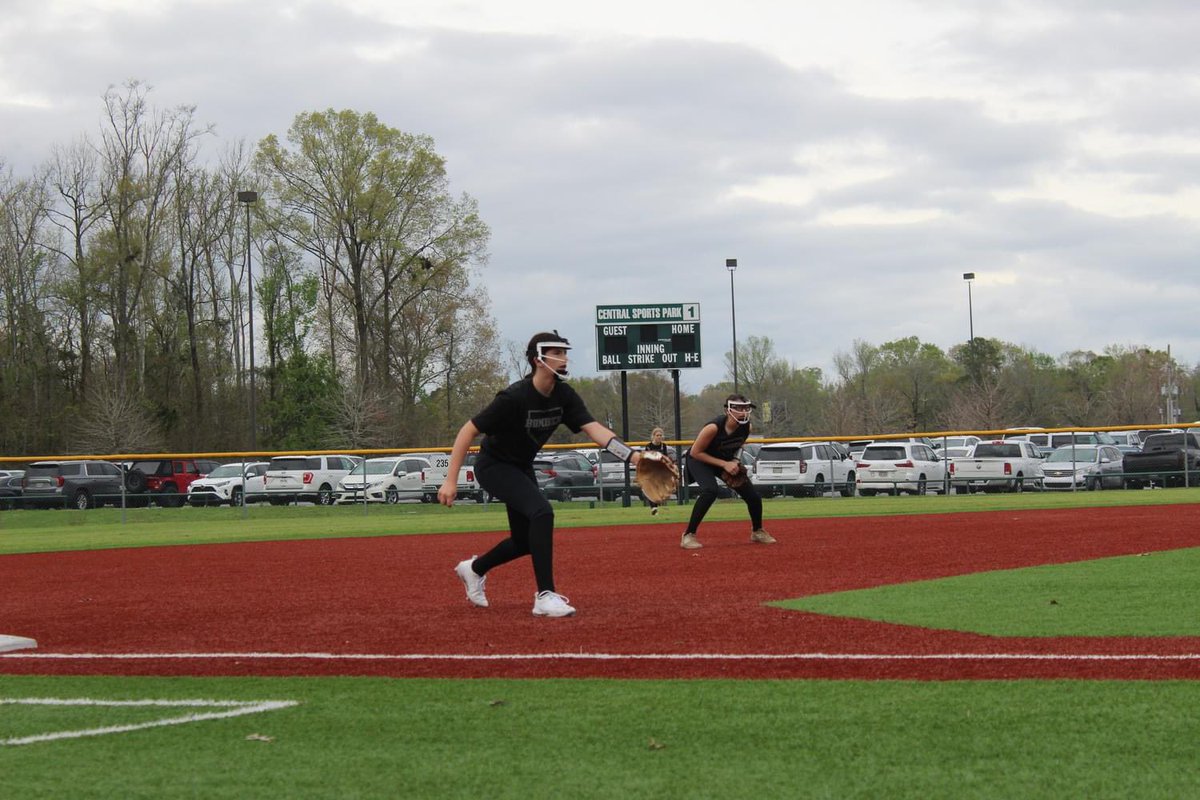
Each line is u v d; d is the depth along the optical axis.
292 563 15.29
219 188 59.78
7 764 4.77
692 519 15.12
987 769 4.46
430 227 54.94
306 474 37.81
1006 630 7.71
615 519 24.09
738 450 15.17
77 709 5.82
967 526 18.47
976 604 9.03
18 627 9.18
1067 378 93.31
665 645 7.35
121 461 29.69
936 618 8.33
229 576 13.53
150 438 52.56
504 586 11.29
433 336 59.94
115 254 54.59
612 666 6.66
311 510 33.09
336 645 7.73
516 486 8.95
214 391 60.16
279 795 4.31
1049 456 37.78
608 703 5.69
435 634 8.10
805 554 13.91
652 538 17.81
